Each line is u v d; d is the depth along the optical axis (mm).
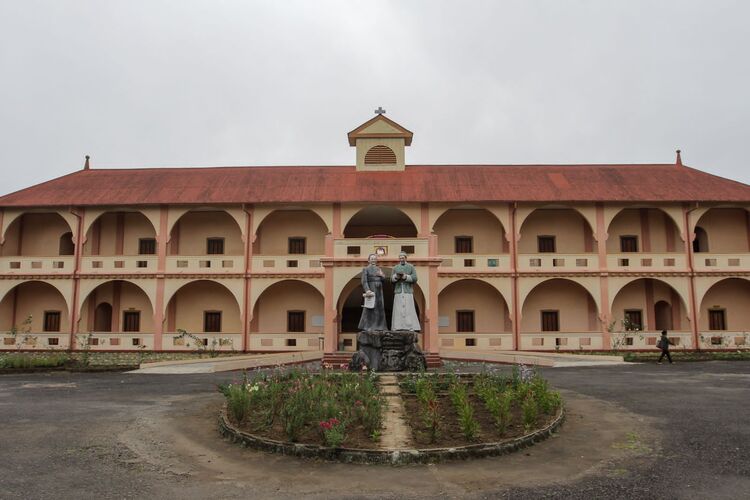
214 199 35781
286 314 37562
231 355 35281
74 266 36188
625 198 35375
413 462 9727
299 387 12836
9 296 37688
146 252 38125
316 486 8578
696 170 39875
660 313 37688
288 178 38688
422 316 31281
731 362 29859
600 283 35625
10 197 36719
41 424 12656
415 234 39531
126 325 37750
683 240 35875
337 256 29359
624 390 18094
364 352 20297
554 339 35438
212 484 8680
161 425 12648
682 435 11719
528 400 12492
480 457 10055
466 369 24688
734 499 7953
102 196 36656
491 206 36156
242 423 11852
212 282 38031
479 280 36750
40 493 8180
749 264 35750
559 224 38125
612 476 9047
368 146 40281
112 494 8188
